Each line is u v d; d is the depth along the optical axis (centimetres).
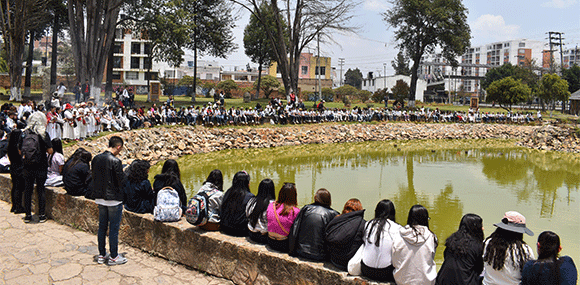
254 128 2912
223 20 3962
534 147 3219
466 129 4059
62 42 4850
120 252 605
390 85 7631
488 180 1778
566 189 1616
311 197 1355
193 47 4000
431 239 407
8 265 539
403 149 2889
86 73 2600
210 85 6069
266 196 530
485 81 7944
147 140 2119
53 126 1519
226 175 1659
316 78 6969
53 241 631
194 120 2684
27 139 689
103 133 1917
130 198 629
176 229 574
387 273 422
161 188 630
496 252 410
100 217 552
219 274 537
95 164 541
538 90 5316
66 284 493
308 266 459
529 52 13038
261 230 520
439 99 7769
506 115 4512
